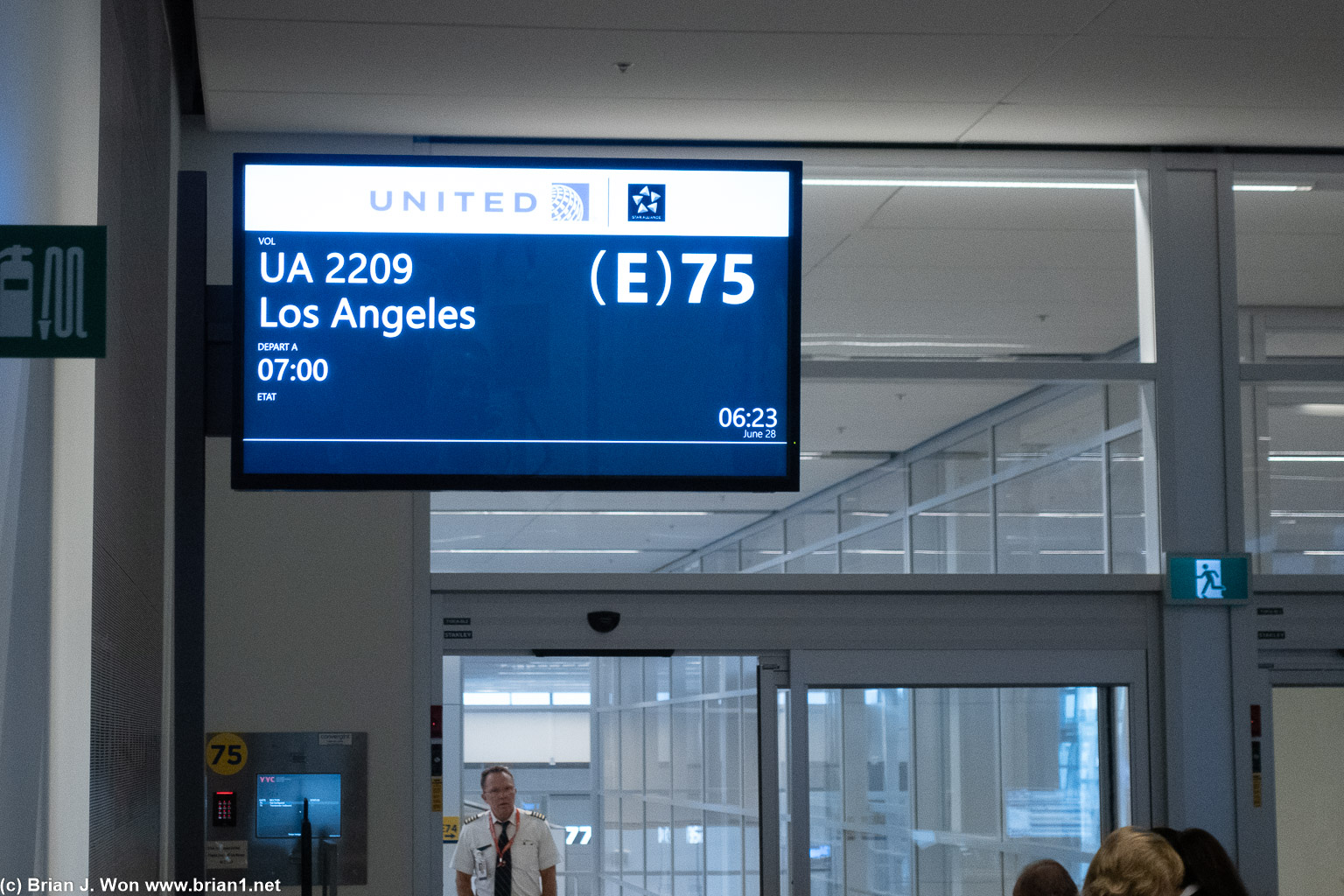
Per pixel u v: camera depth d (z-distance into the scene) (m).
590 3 5.52
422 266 4.19
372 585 6.79
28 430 2.71
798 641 7.05
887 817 7.13
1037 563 7.77
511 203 4.25
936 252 7.62
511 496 9.68
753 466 4.26
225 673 6.66
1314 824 7.18
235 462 4.04
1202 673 7.19
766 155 7.20
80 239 2.69
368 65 6.11
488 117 6.76
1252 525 7.36
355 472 4.09
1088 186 7.48
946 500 8.33
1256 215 7.56
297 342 4.10
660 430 4.23
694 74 6.27
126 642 4.27
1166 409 7.24
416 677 6.75
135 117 4.51
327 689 6.70
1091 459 7.59
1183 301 7.33
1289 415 7.44
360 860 6.61
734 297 4.30
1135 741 7.15
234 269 4.10
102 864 3.72
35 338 2.66
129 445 4.28
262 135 6.91
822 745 7.05
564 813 27.09
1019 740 7.28
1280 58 6.14
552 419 4.20
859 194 7.41
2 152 2.59
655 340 4.26
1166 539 7.16
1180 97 6.62
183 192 4.05
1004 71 6.27
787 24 5.74
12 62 2.65
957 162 7.28
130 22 4.33
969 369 7.33
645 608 6.95
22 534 2.65
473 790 27.00
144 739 4.95
